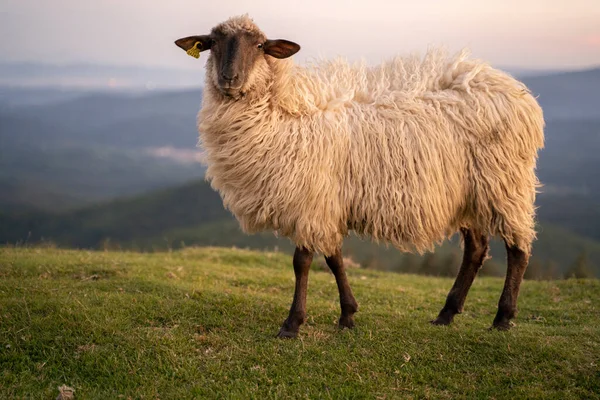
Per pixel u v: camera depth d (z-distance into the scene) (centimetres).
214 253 1299
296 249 664
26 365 572
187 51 678
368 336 654
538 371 579
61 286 802
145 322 672
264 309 742
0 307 682
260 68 645
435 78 696
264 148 635
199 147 706
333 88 683
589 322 791
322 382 558
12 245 1320
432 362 602
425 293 998
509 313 685
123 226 12612
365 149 644
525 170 680
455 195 664
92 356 588
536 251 9675
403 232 659
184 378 564
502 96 668
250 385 552
